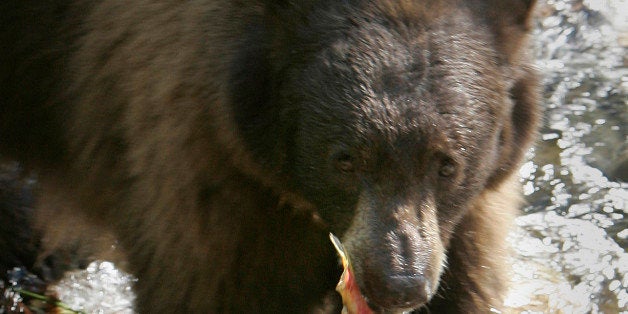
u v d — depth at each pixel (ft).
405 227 30.63
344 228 32.22
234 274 35.55
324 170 31.76
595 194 53.42
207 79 32.76
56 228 45.24
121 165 36.83
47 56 39.78
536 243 50.37
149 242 35.63
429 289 30.14
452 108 30.81
